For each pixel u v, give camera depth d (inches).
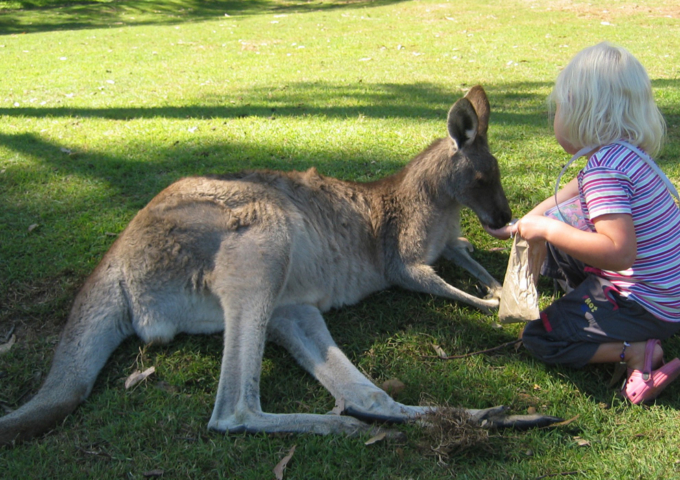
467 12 592.4
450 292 135.4
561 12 564.7
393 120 241.8
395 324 130.0
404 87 302.7
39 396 102.1
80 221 162.7
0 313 129.0
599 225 93.0
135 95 296.2
